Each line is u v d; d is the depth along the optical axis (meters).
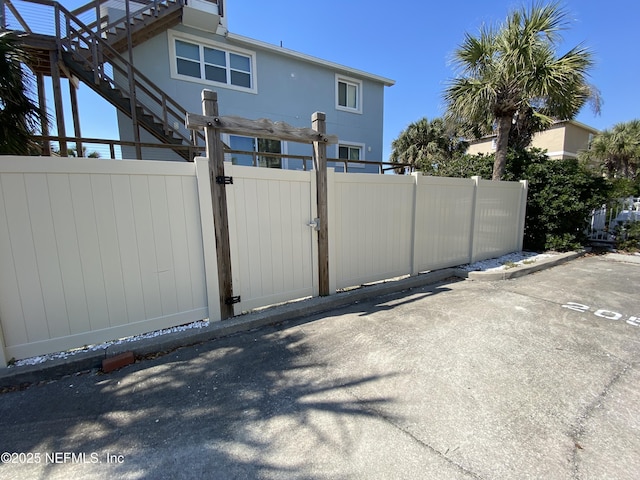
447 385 2.42
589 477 1.60
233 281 3.60
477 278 5.52
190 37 8.91
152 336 3.15
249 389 2.40
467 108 7.09
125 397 2.34
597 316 3.80
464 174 9.12
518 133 8.90
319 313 3.99
